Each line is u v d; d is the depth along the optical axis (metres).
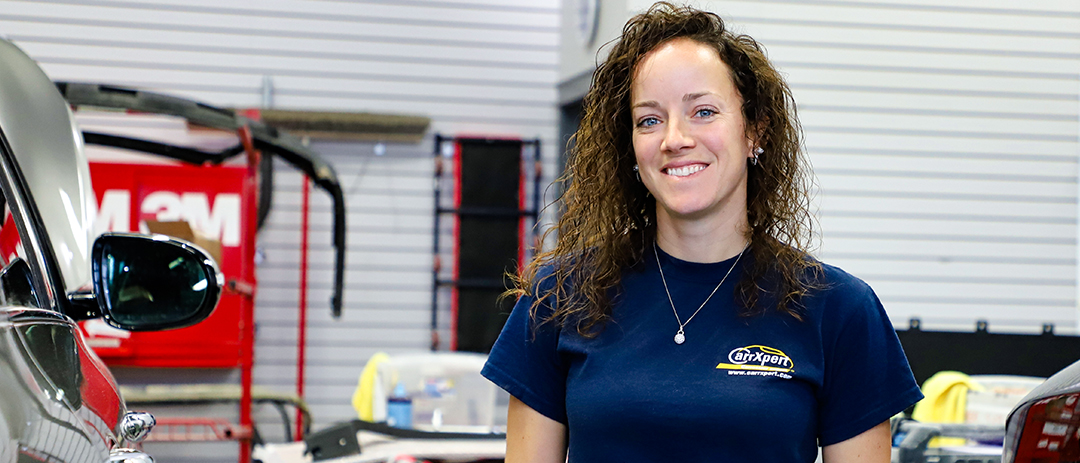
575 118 6.07
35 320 1.13
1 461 0.79
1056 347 3.05
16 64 1.47
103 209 5.02
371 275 6.06
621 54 1.44
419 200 6.13
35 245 1.26
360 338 6.03
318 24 6.09
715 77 1.33
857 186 5.04
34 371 1.00
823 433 1.35
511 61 6.24
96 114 5.79
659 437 1.29
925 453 1.83
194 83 5.96
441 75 6.19
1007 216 5.15
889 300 5.09
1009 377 2.87
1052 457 0.96
